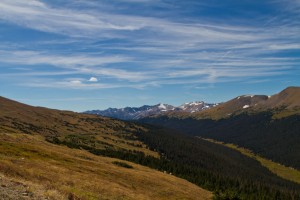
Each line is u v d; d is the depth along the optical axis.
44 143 122.06
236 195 99.75
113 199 51.91
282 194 195.50
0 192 26.34
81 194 39.97
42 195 29.44
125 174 89.69
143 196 68.81
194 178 192.50
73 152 118.94
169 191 86.62
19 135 115.50
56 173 57.88
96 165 89.88
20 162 57.56
